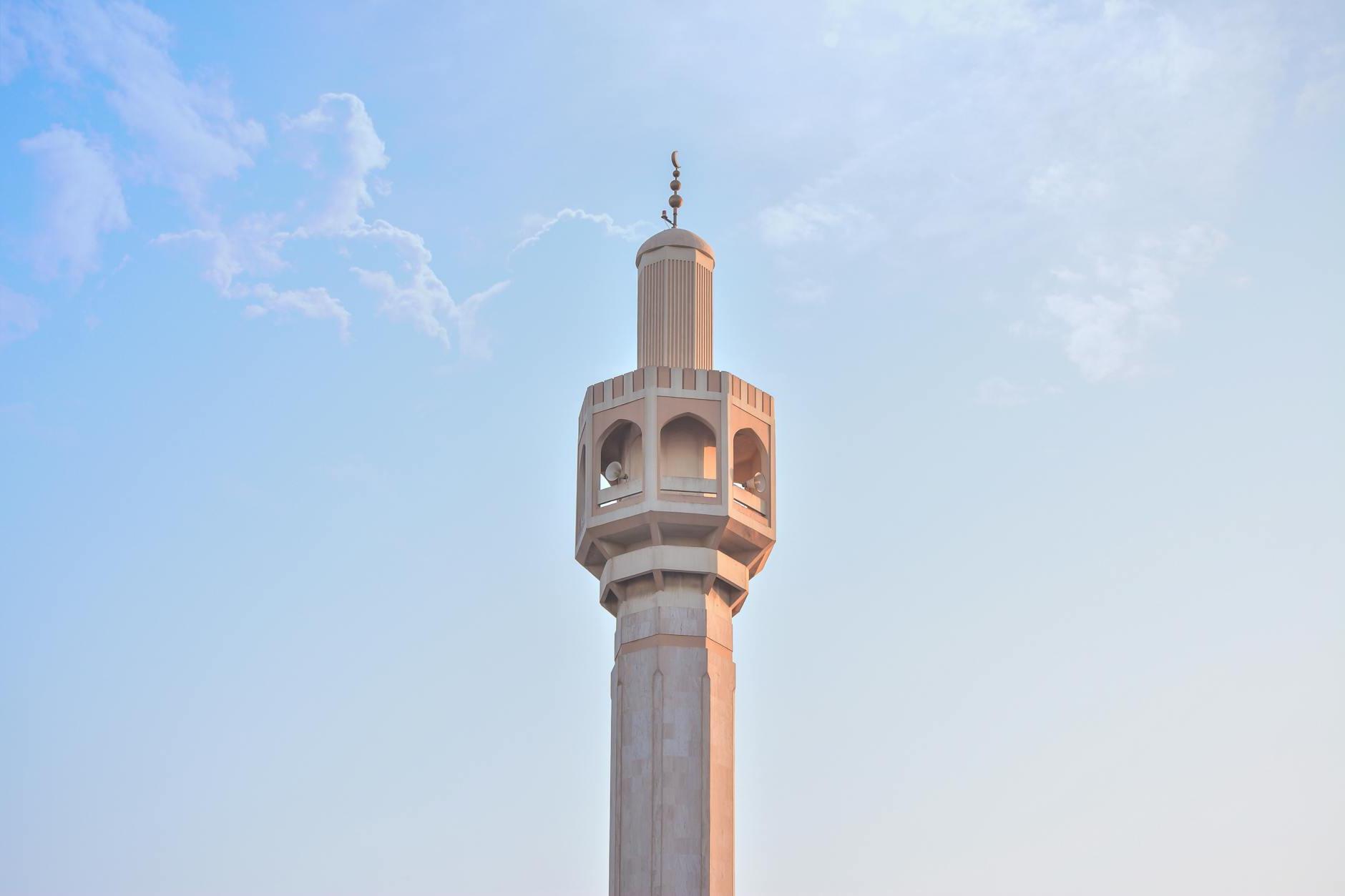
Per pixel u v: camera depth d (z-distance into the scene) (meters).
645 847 76.56
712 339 86.50
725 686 80.31
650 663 79.38
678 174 90.06
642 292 87.19
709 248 87.88
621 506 81.25
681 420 82.88
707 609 80.50
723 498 80.75
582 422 85.00
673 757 77.81
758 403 84.31
